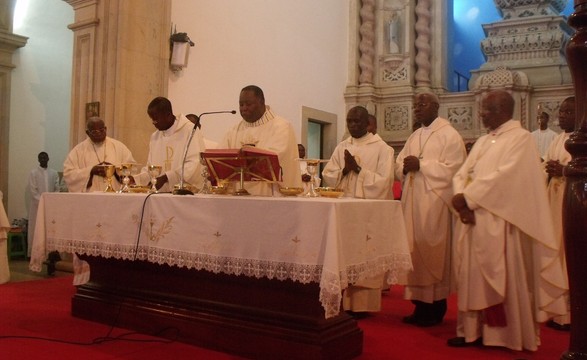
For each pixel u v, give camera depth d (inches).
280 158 175.6
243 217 133.6
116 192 178.9
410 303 221.9
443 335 169.2
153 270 163.5
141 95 277.1
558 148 203.9
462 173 165.0
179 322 153.2
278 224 128.4
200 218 140.6
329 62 430.9
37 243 172.2
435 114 196.2
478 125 397.1
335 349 135.3
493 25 409.7
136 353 142.5
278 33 377.1
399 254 147.1
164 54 288.8
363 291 187.0
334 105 436.1
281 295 138.7
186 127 202.5
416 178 188.2
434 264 180.9
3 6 362.0
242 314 143.2
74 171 230.5
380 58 440.8
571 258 89.9
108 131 269.0
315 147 436.5
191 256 140.9
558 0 411.2
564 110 199.5
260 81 360.8
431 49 434.0
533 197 151.0
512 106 163.3
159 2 286.7
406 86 427.8
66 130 396.2
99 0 276.7
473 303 151.1
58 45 393.1
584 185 88.5
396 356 146.1
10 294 221.3
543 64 387.9
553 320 185.5
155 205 150.0
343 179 208.4
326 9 428.1
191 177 190.1
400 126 429.7
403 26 436.5
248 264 131.7
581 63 89.0
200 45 315.9
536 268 152.1
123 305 167.3
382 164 202.8
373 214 137.6
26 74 376.8
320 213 123.0
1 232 249.1
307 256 123.2
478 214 152.3
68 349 145.5
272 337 136.0
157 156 205.2
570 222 89.4
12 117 370.6
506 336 151.0
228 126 337.1
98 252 159.9
